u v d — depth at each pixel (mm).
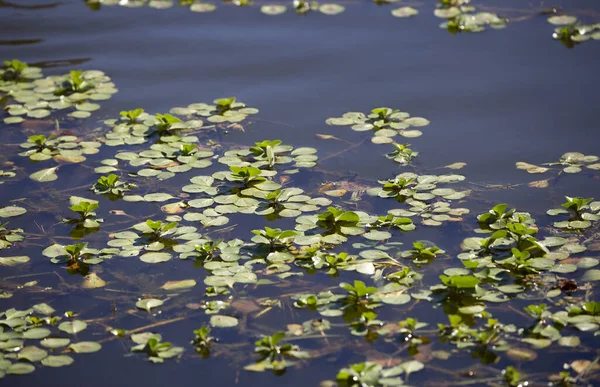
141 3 11727
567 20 10656
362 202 6684
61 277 5723
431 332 4977
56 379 4676
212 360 4805
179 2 11734
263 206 6516
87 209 6383
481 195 6766
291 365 4723
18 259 5863
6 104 8836
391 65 9594
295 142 7879
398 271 5629
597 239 6000
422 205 6539
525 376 4559
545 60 9586
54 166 7484
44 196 6961
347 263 5672
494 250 5840
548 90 8773
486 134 7902
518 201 6645
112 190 6945
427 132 7992
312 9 11484
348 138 7984
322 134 8062
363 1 11758
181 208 6625
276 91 9023
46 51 10125
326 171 7277
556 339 4867
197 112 8312
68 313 5219
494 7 11328
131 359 4836
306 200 6598
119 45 10328
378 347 4852
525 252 5539
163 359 4836
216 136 8039
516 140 7754
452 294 5324
